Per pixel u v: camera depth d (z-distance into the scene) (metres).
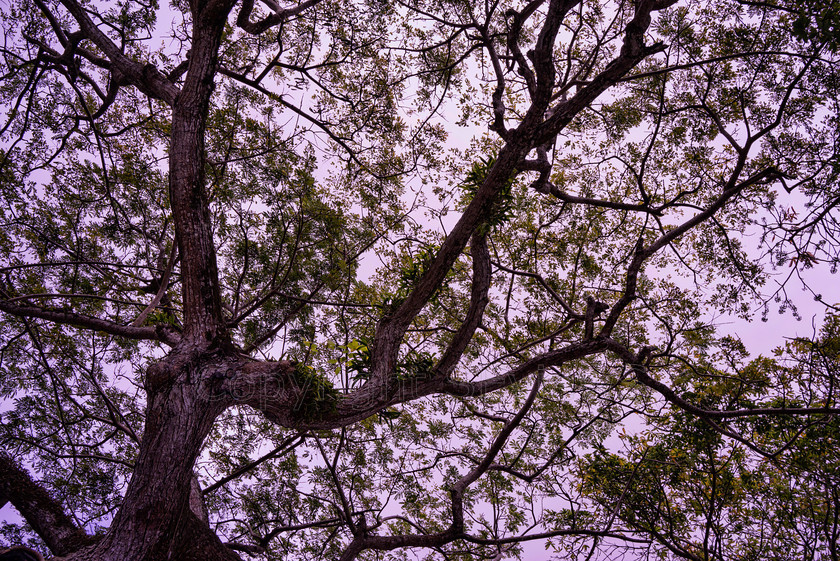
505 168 6.20
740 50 8.58
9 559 4.36
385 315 7.14
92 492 9.10
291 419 5.89
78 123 8.84
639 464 7.91
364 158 10.11
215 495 9.48
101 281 9.45
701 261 10.26
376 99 9.80
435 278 6.63
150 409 5.15
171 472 4.84
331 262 9.73
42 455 9.09
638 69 9.74
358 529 7.70
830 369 7.79
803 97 8.40
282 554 9.48
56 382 9.34
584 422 10.11
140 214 9.39
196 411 5.20
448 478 10.13
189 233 5.78
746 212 9.64
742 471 8.11
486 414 10.05
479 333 10.86
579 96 6.12
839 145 8.12
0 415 8.83
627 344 10.14
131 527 4.64
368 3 8.93
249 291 9.80
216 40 6.18
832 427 7.33
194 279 5.73
